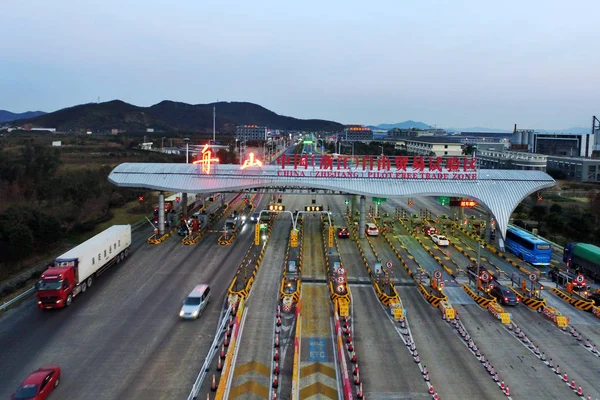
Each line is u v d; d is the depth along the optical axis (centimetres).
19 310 3797
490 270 5069
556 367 3003
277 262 5241
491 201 5938
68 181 8669
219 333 3403
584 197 10169
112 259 4900
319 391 2695
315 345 3256
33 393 2459
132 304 3934
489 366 2966
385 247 5978
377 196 5941
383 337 3406
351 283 4588
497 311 3772
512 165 14725
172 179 6172
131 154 14762
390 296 4059
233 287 4228
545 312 3875
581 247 5000
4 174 8538
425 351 3206
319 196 10369
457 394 2684
